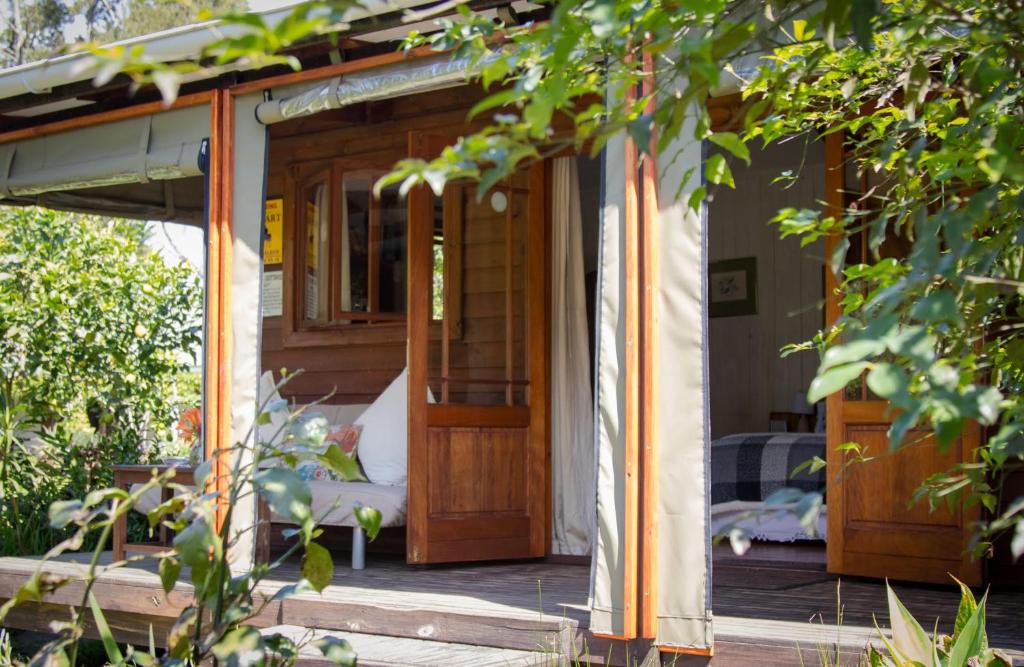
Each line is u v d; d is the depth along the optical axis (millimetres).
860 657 3611
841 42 1886
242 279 5484
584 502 6559
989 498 2057
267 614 4906
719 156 1729
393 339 7352
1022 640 3775
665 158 4148
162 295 8250
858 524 5309
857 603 4656
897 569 5160
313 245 7711
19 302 7676
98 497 1790
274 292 7859
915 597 4801
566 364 6668
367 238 7512
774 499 1330
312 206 7719
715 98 5590
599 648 4121
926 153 1770
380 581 5492
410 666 3969
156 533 7215
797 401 9062
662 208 4164
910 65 2027
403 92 5004
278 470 1825
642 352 4141
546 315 6605
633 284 4141
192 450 5723
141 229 11336
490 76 1665
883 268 1723
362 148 7477
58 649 1782
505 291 6520
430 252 6277
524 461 6465
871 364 1217
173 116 5738
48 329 7656
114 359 7887
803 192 9742
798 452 6660
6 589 5691
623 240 4203
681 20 1635
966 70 1650
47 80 5617
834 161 5449
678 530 4051
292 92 5375
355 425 6855
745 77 3766
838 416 5352
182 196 7883
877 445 5238
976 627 2533
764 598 4809
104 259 8133
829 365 1203
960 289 1552
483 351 6445
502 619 4316
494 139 1401
